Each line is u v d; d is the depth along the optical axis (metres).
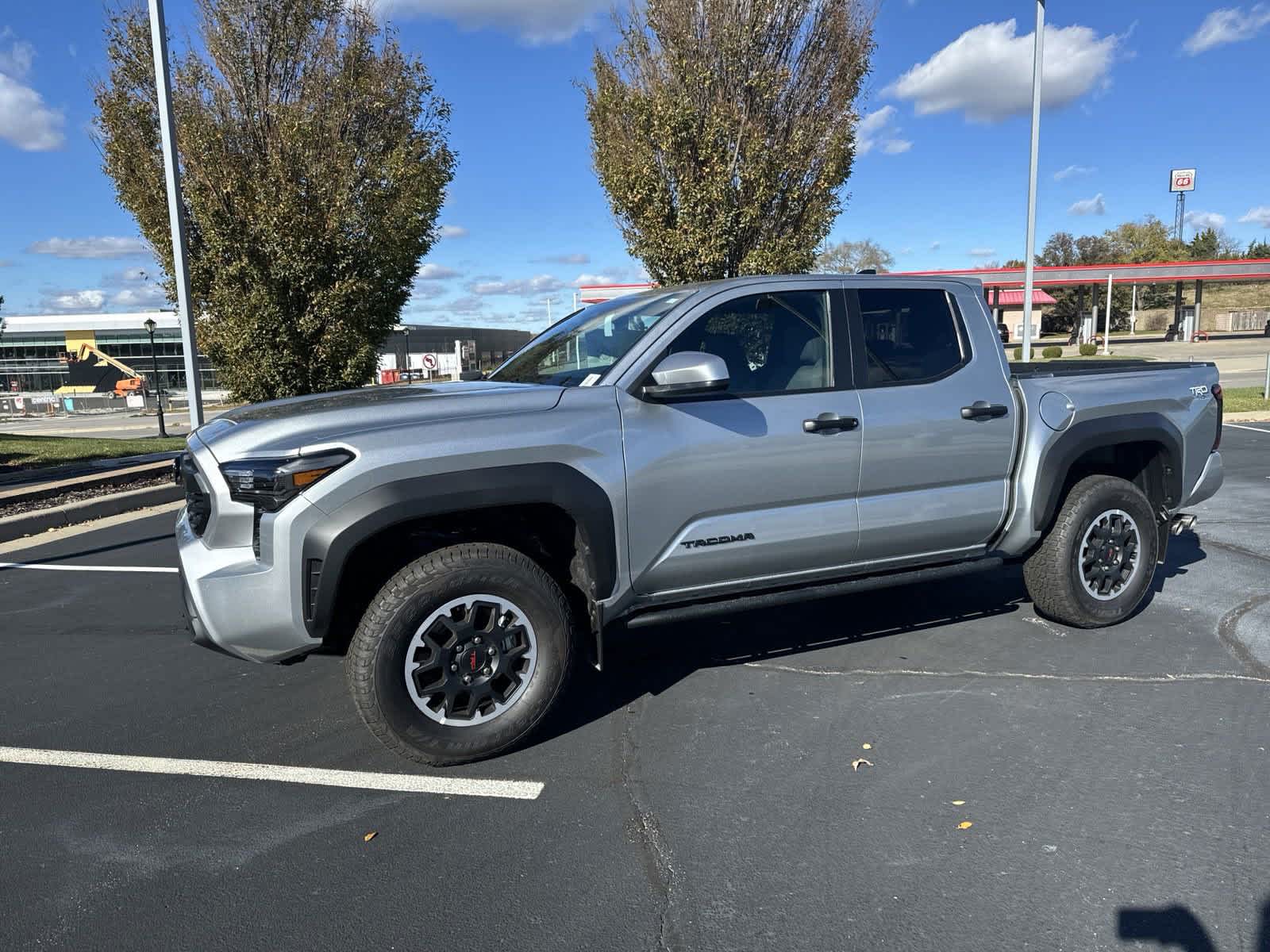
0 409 52.81
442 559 3.25
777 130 12.84
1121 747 3.35
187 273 11.09
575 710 3.87
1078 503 4.48
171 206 10.90
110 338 66.00
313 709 3.96
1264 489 8.70
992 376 4.27
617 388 3.53
